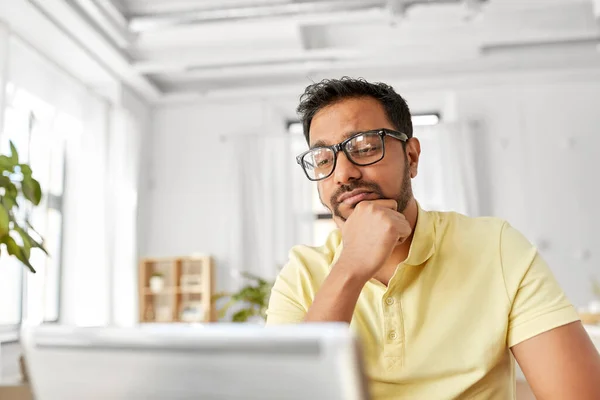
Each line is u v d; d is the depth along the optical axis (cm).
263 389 35
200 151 570
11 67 382
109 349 39
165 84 546
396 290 87
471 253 88
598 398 73
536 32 430
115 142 480
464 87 540
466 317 84
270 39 448
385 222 80
